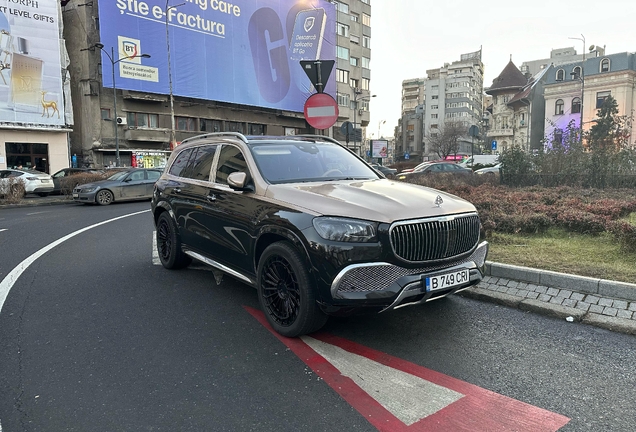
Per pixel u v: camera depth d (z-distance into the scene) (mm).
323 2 50156
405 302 3377
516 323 4035
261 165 4414
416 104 135625
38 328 4121
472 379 3074
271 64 46094
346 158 5180
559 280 4648
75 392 2971
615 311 4031
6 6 28172
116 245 8227
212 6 40719
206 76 40625
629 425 2527
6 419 2664
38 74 29656
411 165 38969
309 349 3588
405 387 2984
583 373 3127
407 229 3379
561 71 55406
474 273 3738
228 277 5824
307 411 2719
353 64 59719
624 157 13492
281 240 3895
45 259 7078
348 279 3287
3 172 21656
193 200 5254
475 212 3932
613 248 5984
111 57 34438
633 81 50438
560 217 7105
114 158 36906
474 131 19922
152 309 4605
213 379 3127
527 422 2568
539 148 14938
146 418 2660
